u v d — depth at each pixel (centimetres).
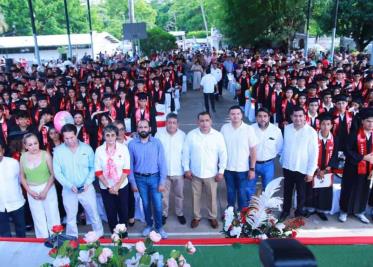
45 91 1026
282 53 2375
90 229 536
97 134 608
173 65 1656
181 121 1234
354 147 511
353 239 318
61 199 533
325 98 696
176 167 520
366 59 1767
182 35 5744
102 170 465
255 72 1327
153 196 488
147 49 3316
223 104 1470
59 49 3744
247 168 504
